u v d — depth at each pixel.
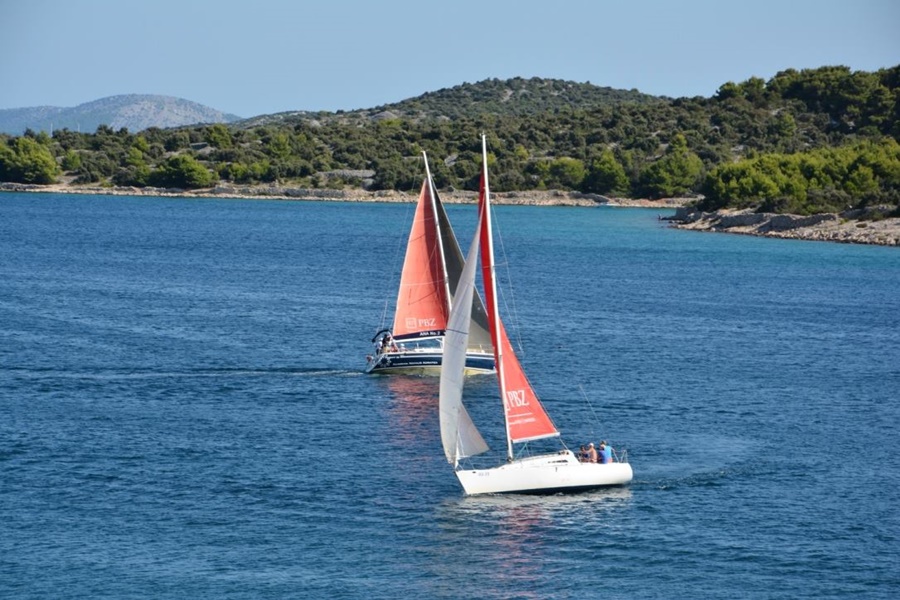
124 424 116.44
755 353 166.62
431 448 110.00
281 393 131.88
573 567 82.62
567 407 128.38
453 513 92.00
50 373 139.75
